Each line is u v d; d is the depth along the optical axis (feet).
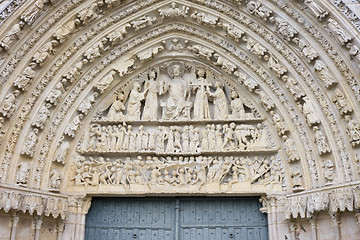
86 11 43.32
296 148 42.11
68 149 43.96
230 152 44.21
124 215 44.29
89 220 43.98
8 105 39.29
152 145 44.96
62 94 43.93
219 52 46.34
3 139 39.50
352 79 38.09
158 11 46.09
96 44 44.86
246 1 43.50
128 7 45.44
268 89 44.27
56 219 41.91
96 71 45.70
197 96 46.73
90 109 45.75
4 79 39.47
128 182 44.11
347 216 37.73
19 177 39.75
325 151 39.45
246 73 45.47
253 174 43.52
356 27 36.96
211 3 44.98
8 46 39.09
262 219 43.16
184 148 44.78
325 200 38.09
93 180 43.91
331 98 39.73
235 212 43.83
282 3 41.75
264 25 43.62
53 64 43.11
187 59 48.06
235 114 45.50
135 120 45.80
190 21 46.60
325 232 38.88
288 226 41.09
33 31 41.32
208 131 45.34
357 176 37.27
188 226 43.68
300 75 41.96
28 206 39.06
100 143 44.98
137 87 47.44
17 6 39.32
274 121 43.42
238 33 44.29
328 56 39.83
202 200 44.57
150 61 47.88
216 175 43.62
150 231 43.73
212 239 43.11
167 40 47.65
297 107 42.45
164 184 43.52
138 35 46.83
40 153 41.91
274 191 42.34
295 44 42.06
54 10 42.37
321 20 39.42
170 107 46.14
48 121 42.96
